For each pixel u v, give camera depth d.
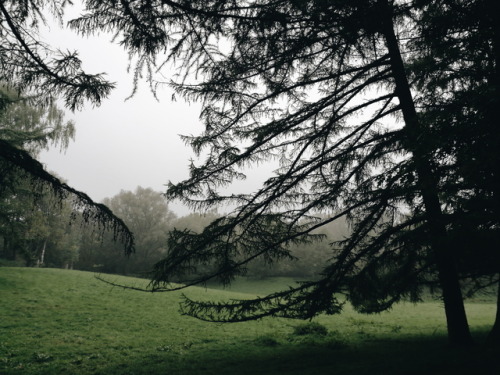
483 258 4.79
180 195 7.10
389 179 6.34
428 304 30.36
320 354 11.29
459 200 4.92
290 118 7.25
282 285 57.78
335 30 6.24
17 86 4.17
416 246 6.44
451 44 5.15
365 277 7.05
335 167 8.05
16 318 17.22
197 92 6.46
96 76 3.99
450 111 4.57
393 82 8.68
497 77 4.83
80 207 4.87
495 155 3.85
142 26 3.85
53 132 20.11
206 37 4.71
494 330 7.67
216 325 18.75
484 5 4.54
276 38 5.87
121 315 19.97
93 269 65.19
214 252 7.23
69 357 12.10
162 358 12.12
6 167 4.75
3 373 10.12
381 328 17.98
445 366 5.70
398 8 5.43
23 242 20.89
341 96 7.26
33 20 3.79
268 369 9.66
